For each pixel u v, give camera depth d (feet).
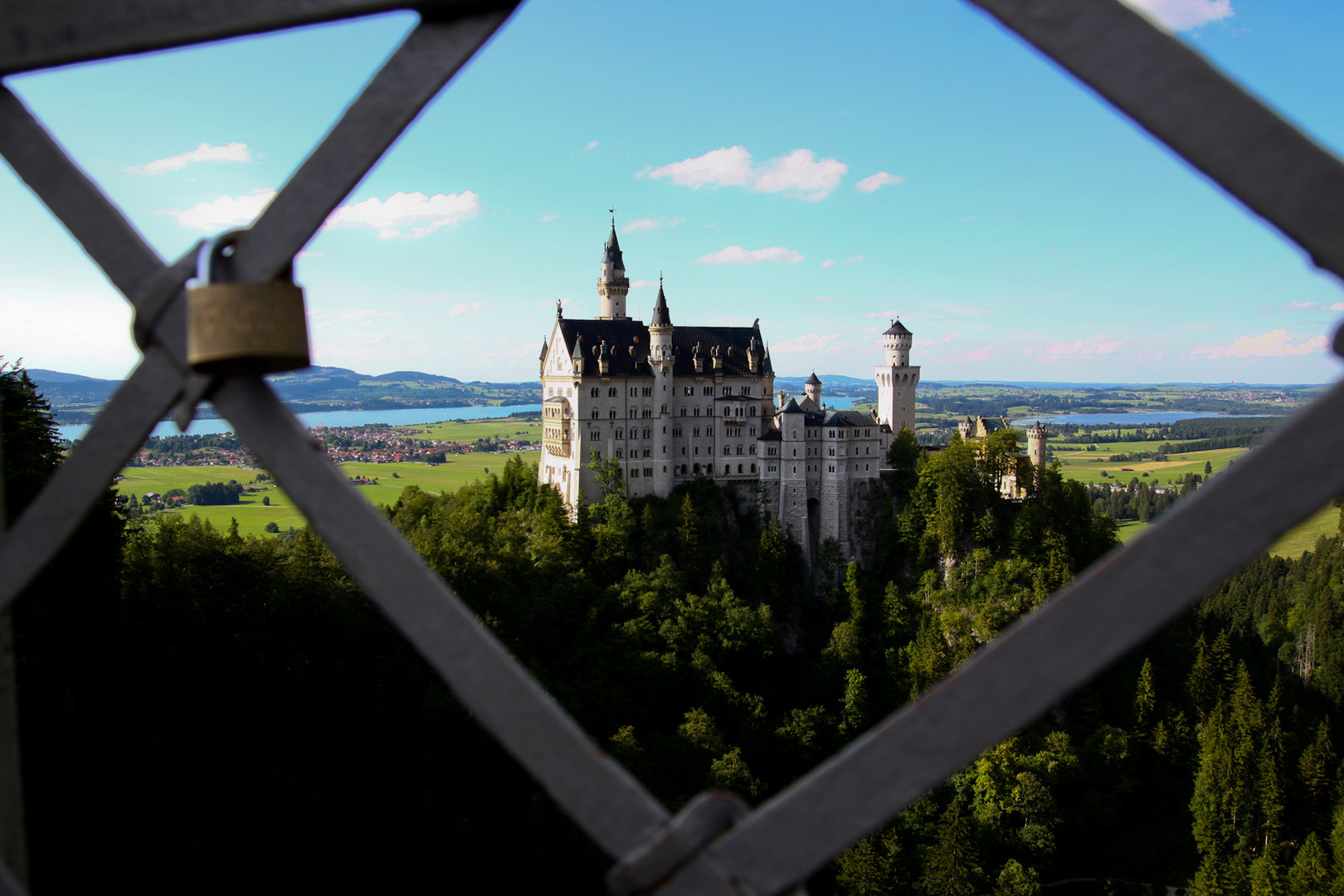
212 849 185.37
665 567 443.32
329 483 20.18
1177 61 16.44
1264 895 325.21
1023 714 17.13
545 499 476.95
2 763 23.09
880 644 472.85
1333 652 444.96
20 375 200.13
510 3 19.58
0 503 22.72
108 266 21.65
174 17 20.98
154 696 201.98
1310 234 16.01
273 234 20.45
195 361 19.40
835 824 17.84
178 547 256.73
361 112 20.22
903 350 604.08
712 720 347.77
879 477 521.65
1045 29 17.28
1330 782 355.97
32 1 21.45
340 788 225.15
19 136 22.20
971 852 318.86
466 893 226.58
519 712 19.16
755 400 509.35
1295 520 15.84
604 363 478.18
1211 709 419.54
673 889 18.24
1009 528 490.08
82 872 164.76
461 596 352.69
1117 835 376.89
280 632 253.24
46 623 189.88
